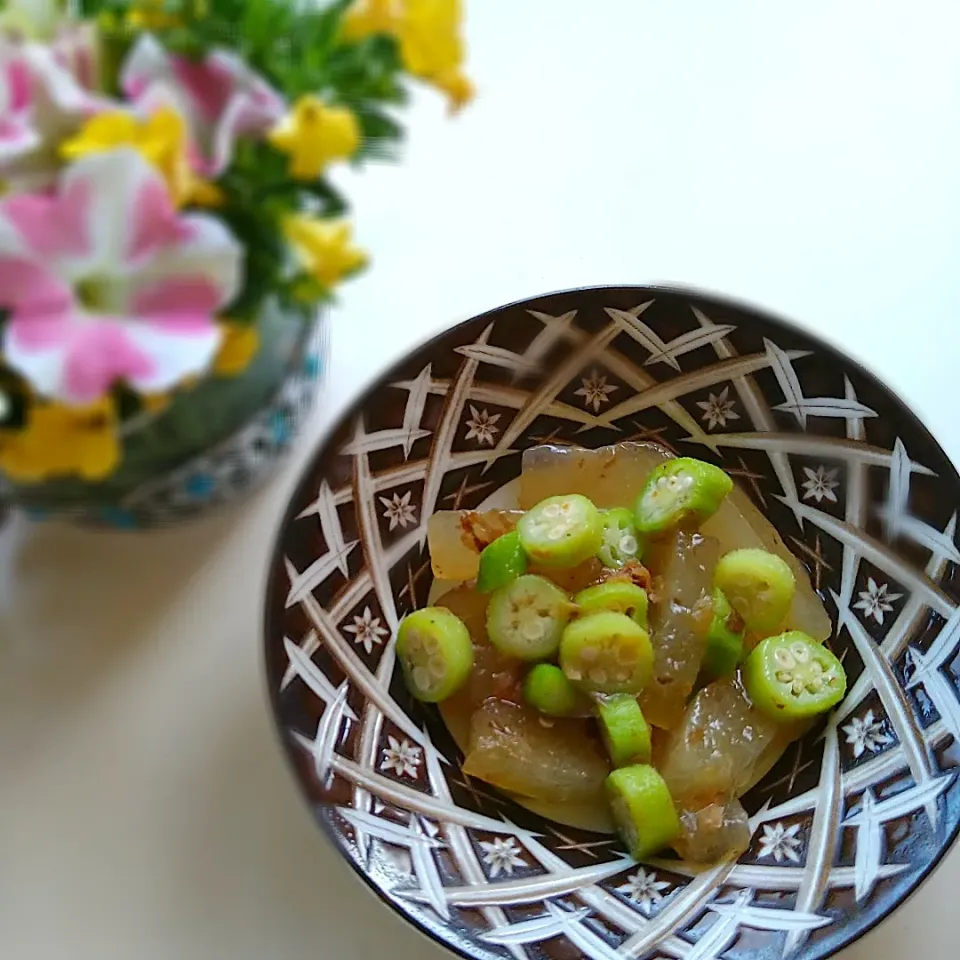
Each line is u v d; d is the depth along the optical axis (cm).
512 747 28
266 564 29
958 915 27
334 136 20
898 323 31
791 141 32
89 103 19
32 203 19
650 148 32
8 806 27
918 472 27
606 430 30
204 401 22
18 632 28
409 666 28
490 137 32
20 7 20
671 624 28
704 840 27
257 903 27
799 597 29
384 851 25
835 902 25
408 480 28
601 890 26
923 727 27
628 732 27
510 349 28
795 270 31
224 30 20
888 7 34
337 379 30
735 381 29
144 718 28
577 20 33
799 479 29
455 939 24
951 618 27
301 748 25
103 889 27
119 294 20
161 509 26
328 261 21
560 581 29
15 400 20
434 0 21
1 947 26
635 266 31
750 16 33
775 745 28
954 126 33
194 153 20
